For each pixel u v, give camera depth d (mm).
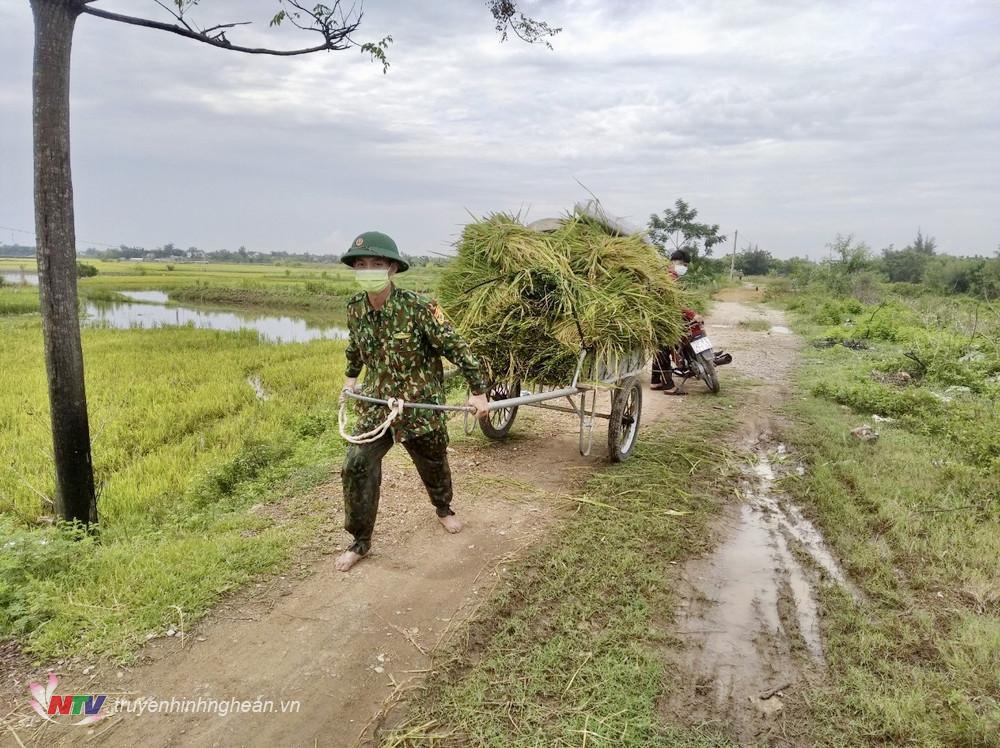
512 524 4508
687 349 8625
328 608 3465
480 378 3881
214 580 3648
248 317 33281
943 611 3475
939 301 20734
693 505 4938
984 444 5750
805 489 5254
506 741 2588
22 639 3156
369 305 3672
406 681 2932
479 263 5625
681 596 3693
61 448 4383
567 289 5051
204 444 7559
